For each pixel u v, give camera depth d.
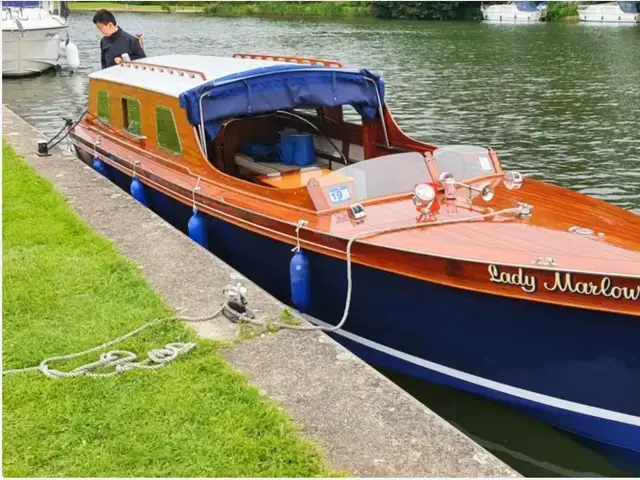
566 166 13.23
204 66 8.29
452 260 4.92
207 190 7.07
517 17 55.25
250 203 6.53
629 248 5.04
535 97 20.53
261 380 4.53
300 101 7.14
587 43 36.38
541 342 4.84
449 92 21.58
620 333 4.50
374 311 5.62
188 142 7.40
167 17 66.25
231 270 6.29
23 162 10.32
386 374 5.95
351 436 3.97
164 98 7.69
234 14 69.56
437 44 36.84
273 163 7.88
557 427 5.19
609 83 22.92
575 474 5.09
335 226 5.73
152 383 4.45
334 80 7.24
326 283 5.87
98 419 4.10
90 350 4.84
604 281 4.41
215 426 4.02
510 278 4.72
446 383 5.51
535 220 5.62
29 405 4.23
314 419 4.12
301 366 4.70
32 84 26.38
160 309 5.50
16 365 4.68
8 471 3.68
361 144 7.98
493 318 4.95
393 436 3.97
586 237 5.25
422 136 15.81
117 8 78.25
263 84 6.98
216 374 4.55
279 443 3.87
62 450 3.85
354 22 56.69
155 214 7.85
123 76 9.19
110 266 6.31
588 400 4.86
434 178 6.40
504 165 13.37
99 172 9.85
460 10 58.94
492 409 5.52
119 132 9.32
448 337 5.28
